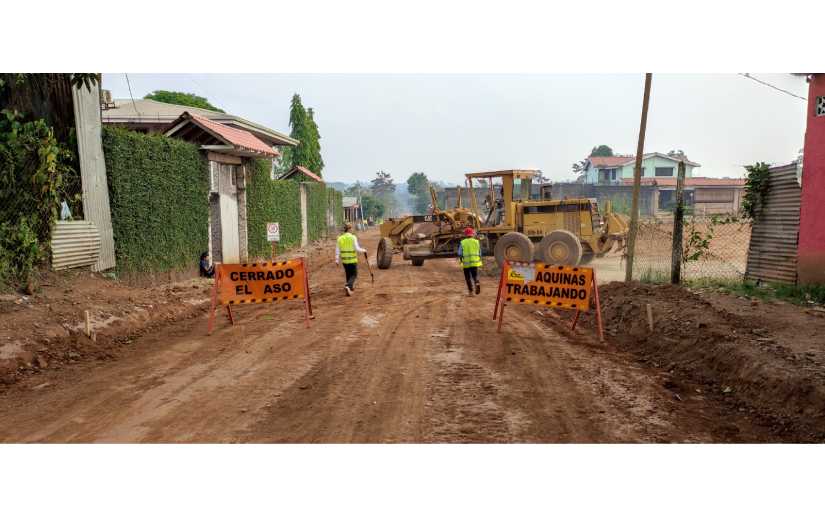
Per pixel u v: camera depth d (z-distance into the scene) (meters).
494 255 19.44
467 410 6.25
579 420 5.99
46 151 10.78
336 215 55.62
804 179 11.46
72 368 7.85
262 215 25.27
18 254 10.24
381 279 18.23
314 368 7.82
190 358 8.38
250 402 6.48
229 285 10.40
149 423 5.85
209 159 18.88
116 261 13.30
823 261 11.16
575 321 10.59
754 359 6.99
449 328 10.38
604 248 19.53
